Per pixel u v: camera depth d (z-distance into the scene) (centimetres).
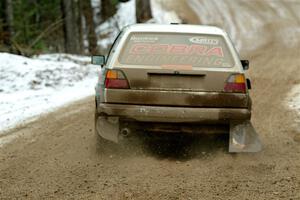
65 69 4600
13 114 2869
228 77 1853
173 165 1862
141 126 1903
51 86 3975
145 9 10488
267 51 6869
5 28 5450
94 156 1983
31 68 4353
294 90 3731
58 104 3231
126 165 1862
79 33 7512
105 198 1518
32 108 3066
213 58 1889
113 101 1852
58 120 2719
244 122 1886
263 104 3180
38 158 1962
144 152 2019
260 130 2458
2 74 4081
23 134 2384
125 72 1853
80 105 3206
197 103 1839
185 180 1695
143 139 2117
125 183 1659
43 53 6100
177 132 1908
